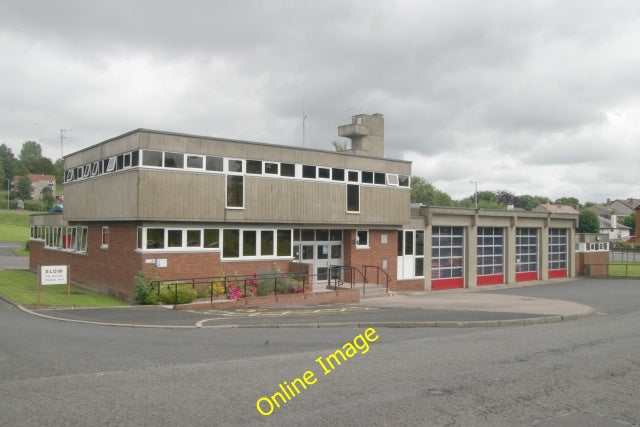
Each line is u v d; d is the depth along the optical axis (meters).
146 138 21.66
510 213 38.91
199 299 21.47
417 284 32.50
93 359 10.85
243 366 10.27
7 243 70.56
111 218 23.86
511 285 38.12
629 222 129.88
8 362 10.54
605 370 10.25
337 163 27.67
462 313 18.70
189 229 22.91
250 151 24.47
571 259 45.16
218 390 8.59
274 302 22.06
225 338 13.62
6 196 145.88
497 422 7.37
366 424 7.14
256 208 24.56
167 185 22.06
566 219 44.50
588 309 19.83
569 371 10.12
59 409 7.62
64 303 21.12
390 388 8.81
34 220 38.62
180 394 8.36
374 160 29.36
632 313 19.75
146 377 9.38
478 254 37.28
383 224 29.70
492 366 10.43
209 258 23.30
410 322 16.31
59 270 20.23
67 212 30.11
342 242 28.84
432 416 7.51
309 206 26.45
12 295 23.16
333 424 7.11
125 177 22.61
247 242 24.62
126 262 23.08
